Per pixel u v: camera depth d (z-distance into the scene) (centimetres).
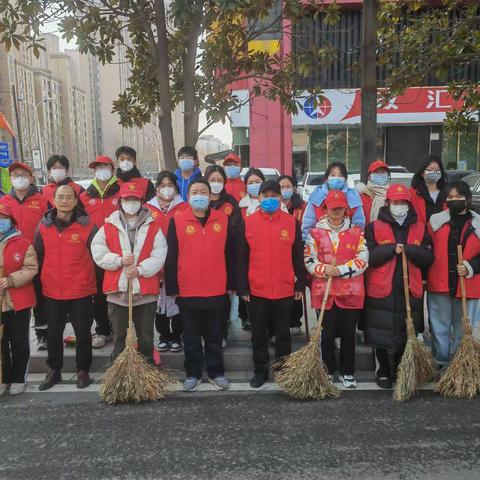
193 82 551
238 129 1861
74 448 323
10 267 411
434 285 429
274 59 588
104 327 500
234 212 484
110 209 507
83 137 8112
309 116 1745
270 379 448
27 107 6372
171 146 557
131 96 634
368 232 429
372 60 520
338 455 309
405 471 289
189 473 291
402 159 1881
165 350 490
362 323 453
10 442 332
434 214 444
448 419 359
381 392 414
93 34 578
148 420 364
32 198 503
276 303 424
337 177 458
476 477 283
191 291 416
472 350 402
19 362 420
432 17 679
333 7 548
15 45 525
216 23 575
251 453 313
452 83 746
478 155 1850
